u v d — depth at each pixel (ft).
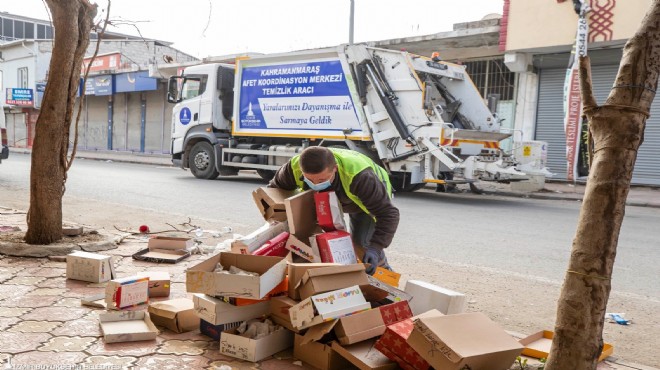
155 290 12.48
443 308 10.64
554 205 36.32
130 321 10.68
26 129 115.03
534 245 21.63
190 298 12.37
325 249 10.50
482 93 56.13
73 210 26.50
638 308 14.05
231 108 45.55
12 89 108.47
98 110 100.22
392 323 9.57
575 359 7.21
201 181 43.91
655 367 10.39
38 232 16.17
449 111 38.14
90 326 10.51
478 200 37.78
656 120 46.98
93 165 61.26
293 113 40.52
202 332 10.50
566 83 46.47
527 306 13.80
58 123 16.10
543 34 47.16
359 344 9.19
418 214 29.32
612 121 6.97
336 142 39.04
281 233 11.45
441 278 16.15
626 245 22.65
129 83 88.63
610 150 7.00
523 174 33.73
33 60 111.65
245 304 9.95
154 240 16.65
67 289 12.75
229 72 45.19
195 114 45.78
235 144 44.52
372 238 11.25
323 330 8.95
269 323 10.11
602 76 47.06
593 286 7.10
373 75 36.29
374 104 36.73
